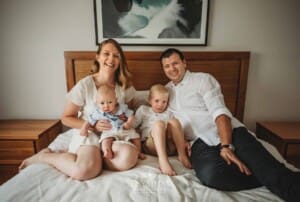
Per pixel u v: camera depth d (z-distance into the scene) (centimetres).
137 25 174
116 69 137
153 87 142
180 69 140
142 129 137
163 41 177
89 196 83
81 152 106
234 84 181
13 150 156
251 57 183
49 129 170
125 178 96
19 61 182
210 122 134
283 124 186
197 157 113
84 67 175
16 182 91
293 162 158
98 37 176
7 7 170
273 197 85
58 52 181
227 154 104
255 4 172
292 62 184
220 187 92
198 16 172
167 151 127
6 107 193
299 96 192
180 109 141
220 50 181
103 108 121
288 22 175
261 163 92
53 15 173
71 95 125
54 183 92
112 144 113
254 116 197
